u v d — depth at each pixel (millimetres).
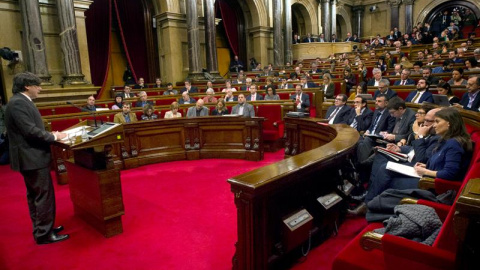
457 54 9820
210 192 4188
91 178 3113
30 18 8883
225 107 6574
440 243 1438
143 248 2879
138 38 13859
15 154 2811
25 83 2801
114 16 13609
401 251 1494
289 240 2234
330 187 2793
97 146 2918
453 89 5773
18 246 3000
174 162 5742
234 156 5840
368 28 22875
